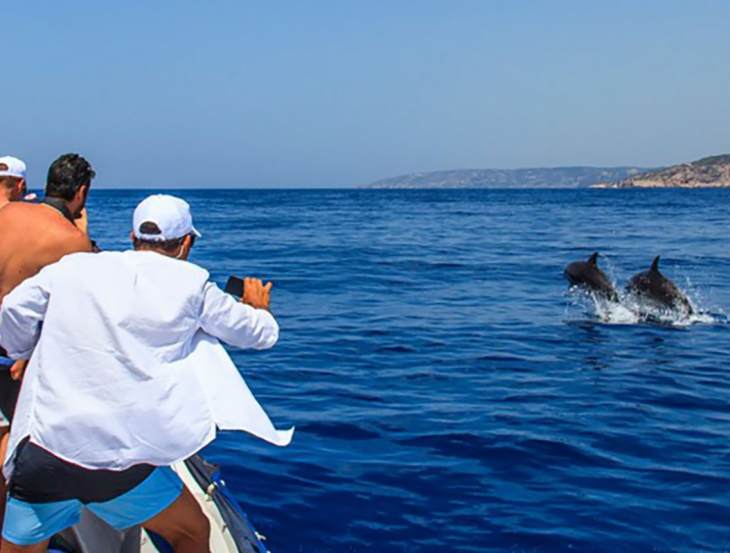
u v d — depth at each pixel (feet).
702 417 28.99
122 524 10.29
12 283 12.14
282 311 51.93
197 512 11.05
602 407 30.07
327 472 22.89
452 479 22.52
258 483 22.00
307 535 19.03
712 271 76.89
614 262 83.82
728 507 20.89
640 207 243.40
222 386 10.20
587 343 42.70
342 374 34.86
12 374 11.98
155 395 9.71
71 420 9.54
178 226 10.53
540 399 31.09
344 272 72.90
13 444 9.81
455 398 31.09
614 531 19.48
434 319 49.19
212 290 10.34
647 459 24.41
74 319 9.77
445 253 91.81
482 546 18.66
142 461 9.70
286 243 105.91
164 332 9.91
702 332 46.88
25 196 14.82
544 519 20.06
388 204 280.51
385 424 27.45
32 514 9.93
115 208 218.18
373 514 20.20
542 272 73.41
